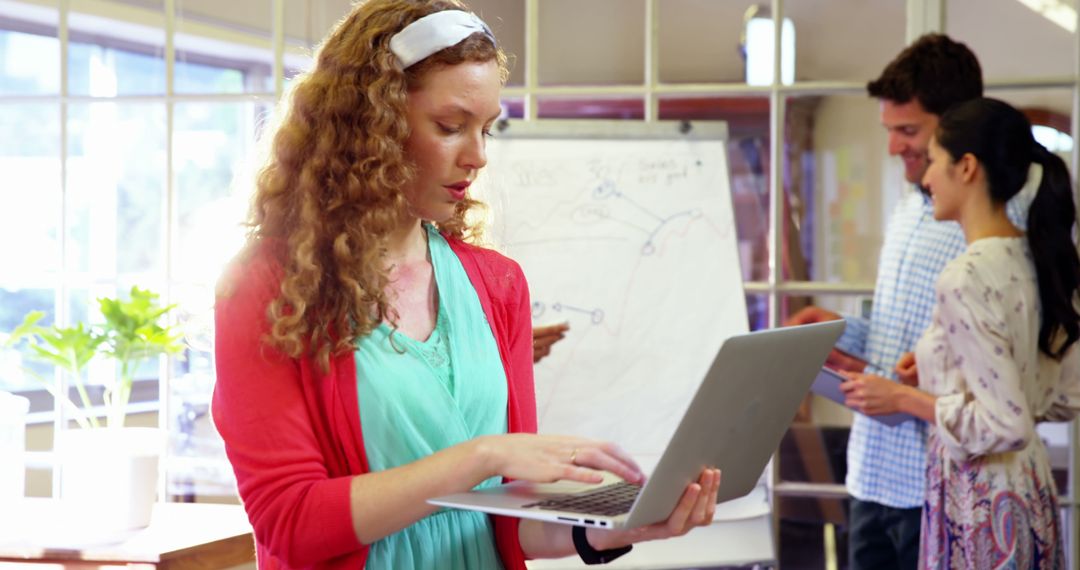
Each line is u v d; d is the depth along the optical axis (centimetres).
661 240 249
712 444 118
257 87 298
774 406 129
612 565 239
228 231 145
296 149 131
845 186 280
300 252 125
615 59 284
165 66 299
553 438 121
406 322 135
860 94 277
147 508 209
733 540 243
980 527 216
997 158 220
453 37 128
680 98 281
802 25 278
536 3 286
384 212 128
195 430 298
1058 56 268
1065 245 220
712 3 280
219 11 297
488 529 137
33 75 306
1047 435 268
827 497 280
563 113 286
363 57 129
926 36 249
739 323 244
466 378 134
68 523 215
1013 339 215
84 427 225
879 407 225
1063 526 265
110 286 301
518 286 149
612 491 129
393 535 129
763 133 280
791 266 282
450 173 131
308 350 125
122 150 301
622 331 245
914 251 254
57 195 303
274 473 120
